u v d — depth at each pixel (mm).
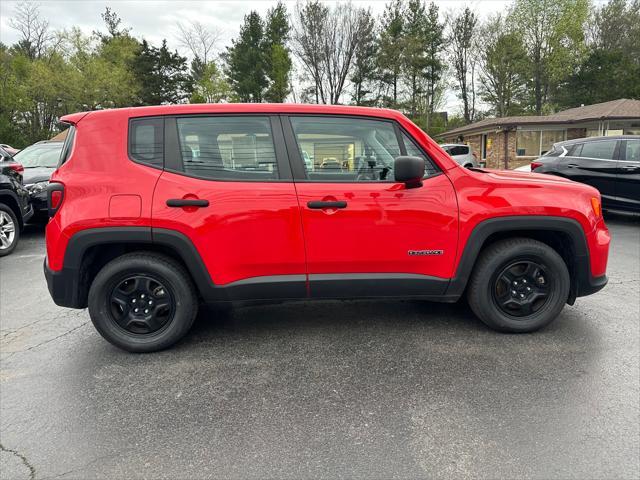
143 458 2088
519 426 2258
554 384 2656
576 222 3225
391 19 46938
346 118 3188
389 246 3141
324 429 2273
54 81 38781
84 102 40875
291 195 3057
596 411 2375
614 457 2016
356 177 3158
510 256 3236
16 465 2057
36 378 2902
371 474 1938
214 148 3092
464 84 50125
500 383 2680
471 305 3389
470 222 3162
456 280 3234
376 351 3162
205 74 49031
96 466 2041
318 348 3236
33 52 43062
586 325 3535
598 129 24969
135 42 50969
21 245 7398
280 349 3236
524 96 43906
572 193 3268
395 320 3730
